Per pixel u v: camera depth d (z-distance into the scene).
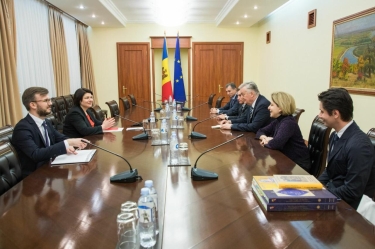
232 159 1.85
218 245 0.92
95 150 2.10
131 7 5.56
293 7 5.12
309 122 4.64
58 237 0.97
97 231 1.00
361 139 1.43
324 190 1.19
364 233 0.97
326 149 2.14
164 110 4.36
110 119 3.02
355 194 1.37
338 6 3.80
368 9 3.21
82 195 1.31
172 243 0.93
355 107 3.51
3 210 1.17
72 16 5.71
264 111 2.80
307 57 4.66
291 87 5.27
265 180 1.29
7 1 3.70
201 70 7.21
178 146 1.86
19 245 0.92
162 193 1.31
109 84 7.17
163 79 6.58
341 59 3.73
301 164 2.15
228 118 3.52
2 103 3.61
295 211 1.12
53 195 1.32
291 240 0.93
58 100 4.74
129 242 0.92
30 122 2.05
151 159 1.86
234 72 7.25
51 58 5.05
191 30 7.04
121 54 7.06
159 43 7.04
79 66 6.40
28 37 4.33
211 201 1.23
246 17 5.86
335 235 0.96
